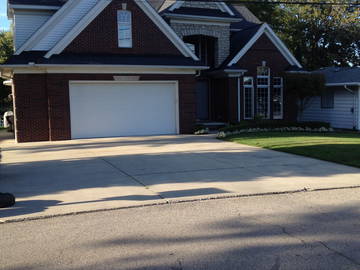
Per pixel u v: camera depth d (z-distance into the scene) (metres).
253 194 7.80
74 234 5.64
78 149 14.34
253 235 5.52
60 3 19.69
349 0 36.56
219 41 22.47
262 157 12.21
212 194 7.77
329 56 38.25
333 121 24.44
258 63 22.39
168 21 21.48
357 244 5.17
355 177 9.37
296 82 21.31
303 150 13.02
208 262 4.64
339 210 6.75
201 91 23.41
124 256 4.84
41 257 4.85
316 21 37.69
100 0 17.67
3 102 38.66
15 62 16.52
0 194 7.15
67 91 17.11
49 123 17.03
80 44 17.47
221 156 12.42
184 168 10.51
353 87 22.75
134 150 13.93
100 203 7.20
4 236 5.61
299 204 7.15
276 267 4.49
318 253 4.88
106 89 17.92
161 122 19.06
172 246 5.14
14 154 13.43
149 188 8.31
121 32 18.28
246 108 22.39
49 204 7.17
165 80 18.78
